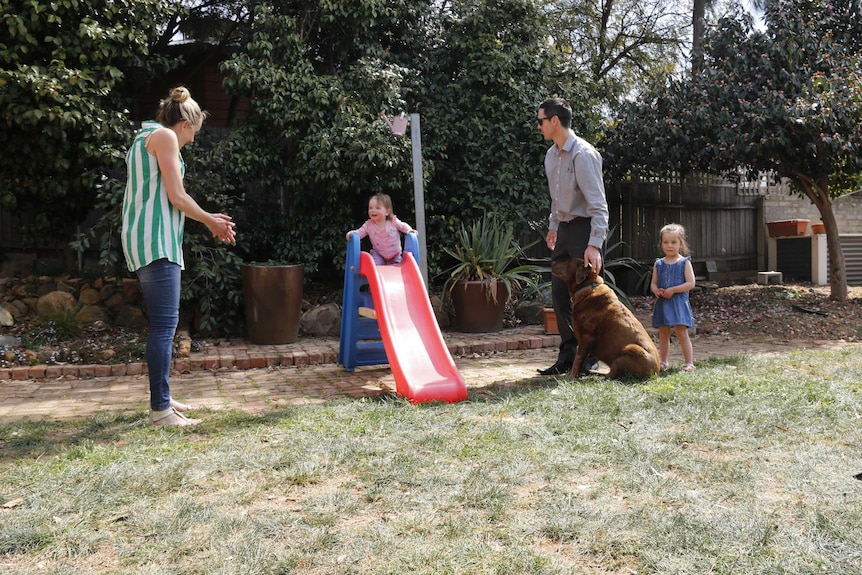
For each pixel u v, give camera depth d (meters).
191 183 6.49
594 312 4.32
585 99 8.63
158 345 3.41
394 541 1.88
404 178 7.15
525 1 8.02
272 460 2.63
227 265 6.76
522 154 8.17
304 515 2.09
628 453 2.63
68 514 2.13
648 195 10.66
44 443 3.05
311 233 7.39
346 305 5.33
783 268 12.05
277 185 7.81
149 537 1.96
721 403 3.41
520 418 3.32
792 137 8.23
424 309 4.76
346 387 4.62
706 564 1.70
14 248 7.32
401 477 2.41
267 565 1.74
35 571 1.75
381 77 7.19
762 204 12.16
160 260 3.40
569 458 2.60
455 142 7.96
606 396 3.65
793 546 1.79
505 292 7.00
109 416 3.62
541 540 1.90
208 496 2.30
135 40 6.40
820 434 2.89
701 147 8.62
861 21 8.88
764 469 2.45
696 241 11.34
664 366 4.79
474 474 2.43
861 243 11.67
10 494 2.32
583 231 4.55
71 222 7.04
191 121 3.55
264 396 4.31
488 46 7.91
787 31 8.34
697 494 2.20
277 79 6.92
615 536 1.88
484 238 7.19
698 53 9.34
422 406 3.67
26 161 6.32
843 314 8.10
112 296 6.62
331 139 6.78
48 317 6.16
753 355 5.39
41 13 5.97
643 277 10.05
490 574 1.68
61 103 5.90
